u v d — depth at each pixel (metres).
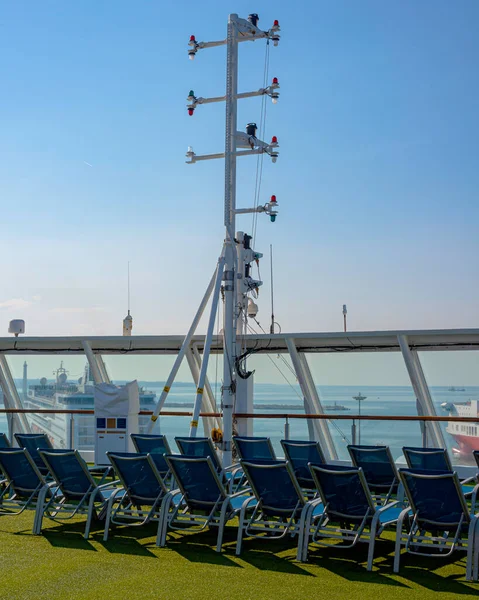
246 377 12.13
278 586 5.81
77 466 7.59
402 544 6.77
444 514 6.29
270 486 6.96
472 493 7.36
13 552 6.88
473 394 11.95
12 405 14.54
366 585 5.85
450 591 5.67
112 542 7.29
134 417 11.98
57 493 8.11
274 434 12.29
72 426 13.05
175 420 12.97
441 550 6.94
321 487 6.68
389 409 12.53
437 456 7.86
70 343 13.98
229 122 11.88
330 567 6.39
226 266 11.76
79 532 7.75
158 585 5.82
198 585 5.82
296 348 12.95
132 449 11.81
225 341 11.70
